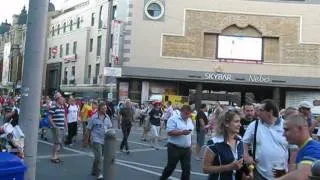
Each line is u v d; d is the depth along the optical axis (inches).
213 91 1931.6
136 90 1818.4
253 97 1958.7
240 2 1824.6
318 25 1812.3
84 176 478.3
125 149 730.8
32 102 270.8
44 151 672.4
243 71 1811.0
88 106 840.9
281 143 257.4
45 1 273.1
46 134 893.2
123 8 1851.6
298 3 1818.4
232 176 232.2
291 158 250.2
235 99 1956.2
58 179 455.8
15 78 3772.1
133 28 1812.3
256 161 259.8
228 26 1822.1
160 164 591.5
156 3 1813.5
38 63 271.7
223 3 1823.3
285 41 1815.9
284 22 1818.4
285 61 1809.8
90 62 2298.2
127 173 507.8
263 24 1823.3
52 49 2728.8
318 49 1807.3
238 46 1819.6
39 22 271.3
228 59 1817.2
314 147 167.5
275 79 1801.2
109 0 2107.5
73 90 2397.9
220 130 237.1
